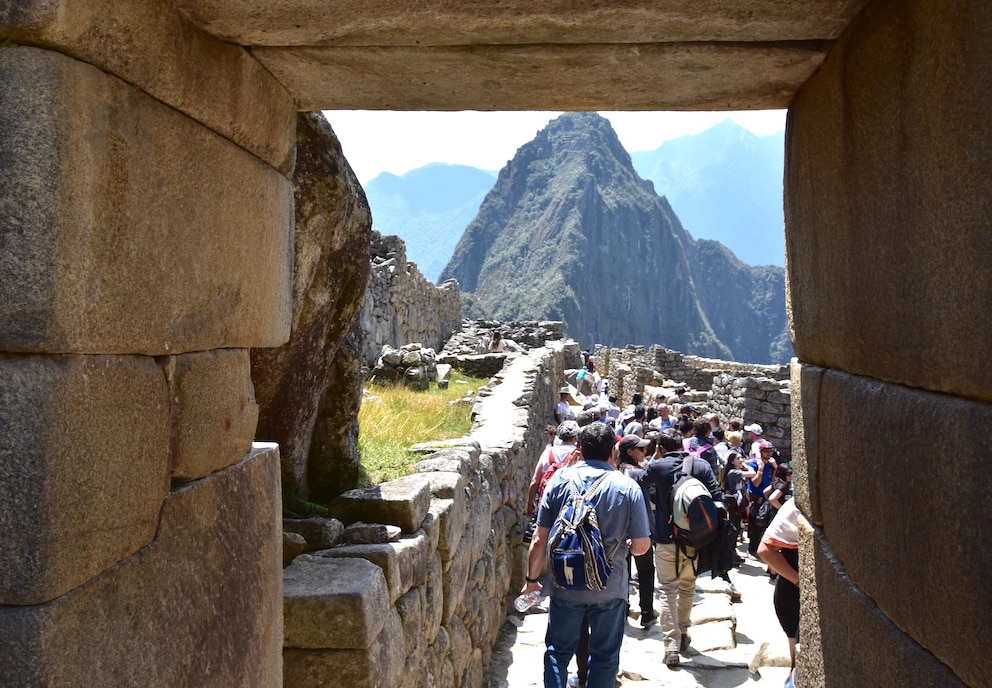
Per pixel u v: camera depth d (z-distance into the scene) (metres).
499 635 7.02
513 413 10.68
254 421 2.50
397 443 7.36
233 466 2.35
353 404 5.11
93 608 1.61
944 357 1.70
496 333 28.61
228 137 2.28
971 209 1.56
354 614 3.28
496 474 7.40
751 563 9.75
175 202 1.95
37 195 1.48
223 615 2.18
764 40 2.32
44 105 1.49
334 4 2.06
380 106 2.91
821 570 2.65
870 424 2.14
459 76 2.60
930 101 1.71
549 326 42.44
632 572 8.84
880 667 2.13
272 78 2.56
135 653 1.74
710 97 2.80
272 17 2.10
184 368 2.02
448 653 5.00
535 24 2.21
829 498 2.52
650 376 25.47
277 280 2.70
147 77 1.80
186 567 1.99
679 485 6.33
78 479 1.56
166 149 1.91
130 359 1.77
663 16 2.16
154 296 1.84
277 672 2.61
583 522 4.39
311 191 4.24
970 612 1.62
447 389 16.70
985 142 1.50
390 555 3.79
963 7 1.56
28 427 1.46
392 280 22.94
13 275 1.47
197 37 2.06
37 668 1.46
